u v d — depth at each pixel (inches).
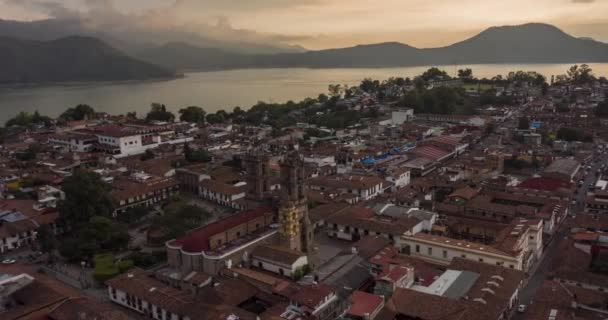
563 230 6624.0
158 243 6259.8
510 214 6594.5
